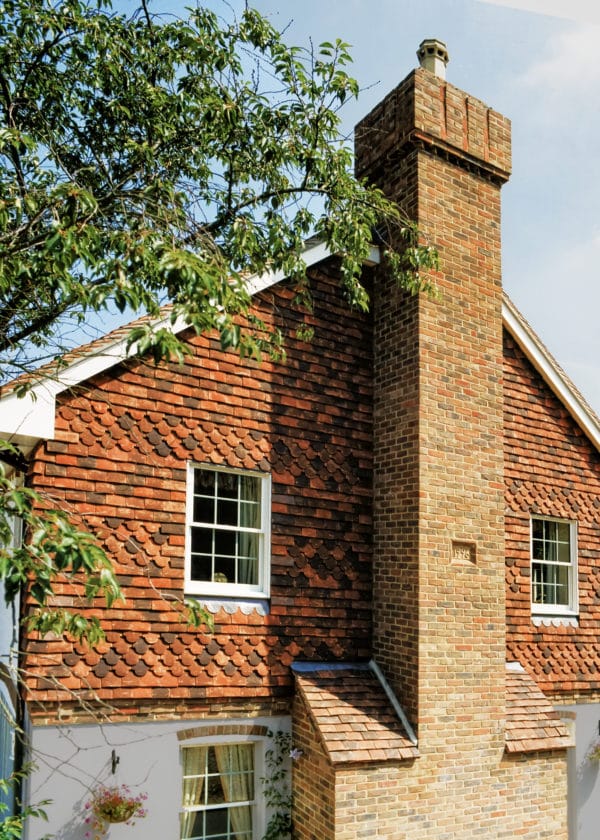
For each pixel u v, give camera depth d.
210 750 8.09
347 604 9.02
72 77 7.01
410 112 9.38
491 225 10.03
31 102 6.58
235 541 8.57
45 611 4.96
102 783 7.12
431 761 8.07
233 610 8.21
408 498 8.80
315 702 8.02
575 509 11.62
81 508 7.44
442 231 9.41
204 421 8.35
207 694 7.83
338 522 9.12
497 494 9.38
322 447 9.17
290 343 9.11
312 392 9.20
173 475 8.05
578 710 10.95
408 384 9.05
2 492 4.27
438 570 8.62
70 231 4.56
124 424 7.84
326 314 9.45
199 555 8.29
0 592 9.22
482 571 9.02
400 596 8.72
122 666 7.39
